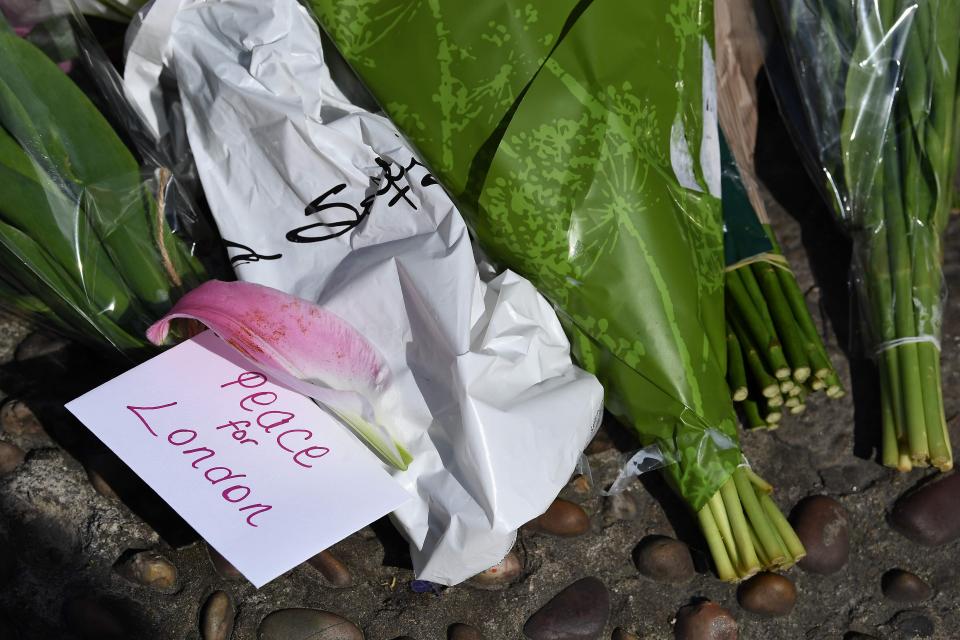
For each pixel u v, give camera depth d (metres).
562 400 0.92
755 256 1.14
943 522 1.07
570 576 1.03
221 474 0.85
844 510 1.09
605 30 0.90
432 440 0.91
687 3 0.98
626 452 1.12
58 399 1.09
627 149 0.93
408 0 0.92
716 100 1.13
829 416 1.17
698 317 0.97
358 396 0.88
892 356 1.12
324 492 0.86
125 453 0.84
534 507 0.88
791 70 1.26
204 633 0.95
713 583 1.04
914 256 1.13
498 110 0.92
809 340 1.11
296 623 0.95
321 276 0.95
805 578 1.06
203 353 0.91
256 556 0.82
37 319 1.06
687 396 0.96
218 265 1.07
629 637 1.00
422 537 0.90
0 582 0.95
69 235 0.90
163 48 0.95
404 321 0.91
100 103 1.04
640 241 0.93
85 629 0.93
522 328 0.95
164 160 1.04
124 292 0.95
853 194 1.19
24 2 0.93
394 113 0.94
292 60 0.91
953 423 1.18
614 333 0.95
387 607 0.99
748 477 1.03
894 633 1.03
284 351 0.87
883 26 1.13
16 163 0.86
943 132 1.15
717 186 1.08
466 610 1.00
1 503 1.00
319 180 0.94
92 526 1.01
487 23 0.91
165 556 0.99
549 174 0.91
